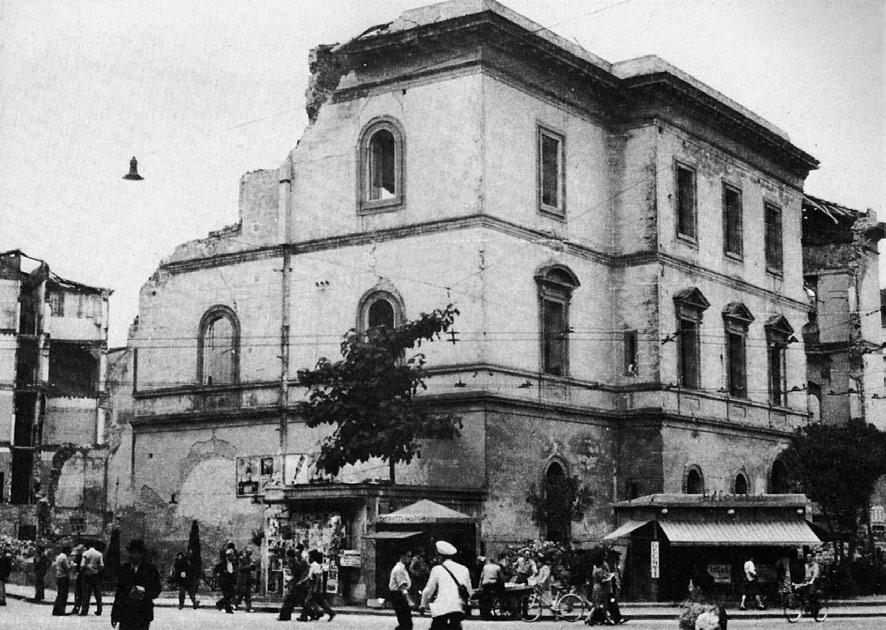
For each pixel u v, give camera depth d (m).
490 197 46.50
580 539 49.19
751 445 58.19
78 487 80.00
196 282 54.91
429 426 42.94
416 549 40.25
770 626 35.19
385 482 42.66
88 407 82.69
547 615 36.84
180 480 53.69
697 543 41.44
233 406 52.66
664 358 52.09
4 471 79.12
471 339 45.59
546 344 49.59
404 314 47.69
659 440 51.22
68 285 83.56
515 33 47.44
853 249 72.06
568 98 51.47
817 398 72.06
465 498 43.59
